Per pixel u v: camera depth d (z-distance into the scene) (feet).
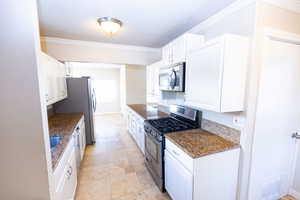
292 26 4.84
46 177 3.11
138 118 10.34
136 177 7.52
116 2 4.99
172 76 6.61
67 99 10.75
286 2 4.58
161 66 8.23
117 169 8.25
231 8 4.96
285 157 5.65
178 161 5.03
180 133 5.91
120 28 7.20
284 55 4.93
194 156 4.16
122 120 20.22
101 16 6.01
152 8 5.38
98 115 23.59
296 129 5.67
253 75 4.45
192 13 5.67
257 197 5.36
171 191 5.61
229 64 4.27
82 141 9.48
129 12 5.68
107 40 9.25
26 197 3.06
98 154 10.07
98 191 6.54
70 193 5.27
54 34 8.16
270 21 4.46
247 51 4.45
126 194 6.35
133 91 17.76
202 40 6.16
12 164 2.90
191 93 5.63
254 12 4.23
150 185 6.91
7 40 2.64
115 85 24.73
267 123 5.02
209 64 4.69
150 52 10.93
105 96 24.39
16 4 2.62
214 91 4.53
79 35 8.31
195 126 6.64
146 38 8.82
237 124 4.87
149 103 13.48
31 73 2.80
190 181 4.36
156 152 6.54
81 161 8.79
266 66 4.65
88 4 5.12
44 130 3.01
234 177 4.91
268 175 5.42
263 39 4.43
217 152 4.45
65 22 6.62
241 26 4.63
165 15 5.87
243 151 4.75
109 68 24.08
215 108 4.51
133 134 12.43
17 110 2.80
